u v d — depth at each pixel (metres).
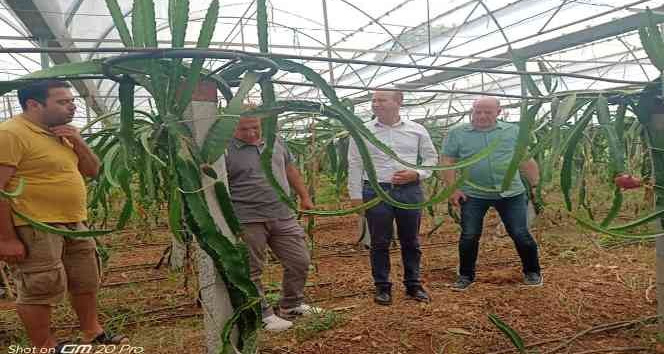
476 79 12.04
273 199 2.68
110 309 3.18
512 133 3.14
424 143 3.07
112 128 2.45
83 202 2.39
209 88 1.52
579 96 1.89
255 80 1.42
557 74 1.78
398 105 3.00
